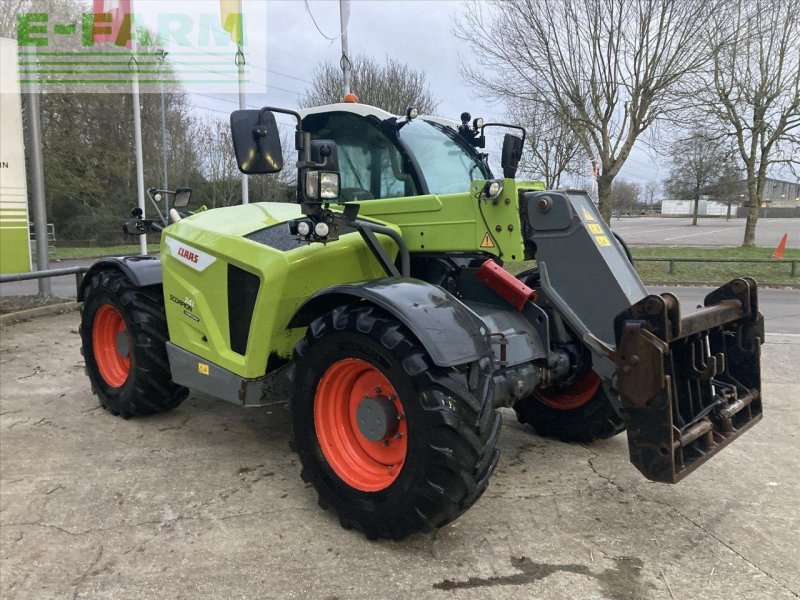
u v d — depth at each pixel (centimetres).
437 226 333
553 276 313
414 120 390
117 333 451
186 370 382
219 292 356
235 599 234
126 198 2978
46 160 2531
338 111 379
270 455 373
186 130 3027
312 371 289
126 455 372
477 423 251
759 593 237
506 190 310
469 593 237
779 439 401
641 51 1236
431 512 254
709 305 316
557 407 397
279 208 392
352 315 271
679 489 328
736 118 1750
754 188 1897
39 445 387
